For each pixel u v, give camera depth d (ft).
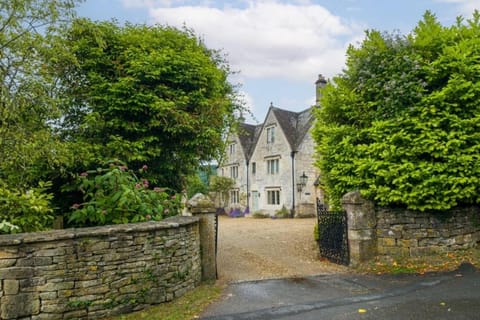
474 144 23.20
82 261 14.44
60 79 24.95
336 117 29.35
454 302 15.96
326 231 28.22
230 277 22.80
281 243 36.52
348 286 19.98
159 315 15.24
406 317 14.34
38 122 20.97
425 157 23.85
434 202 23.29
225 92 34.24
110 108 24.00
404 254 24.57
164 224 17.16
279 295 18.44
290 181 80.02
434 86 24.64
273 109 88.12
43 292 13.55
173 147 27.43
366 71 26.40
